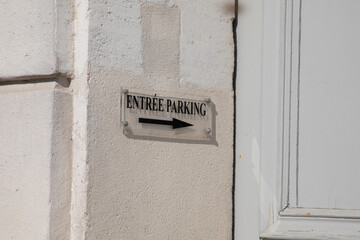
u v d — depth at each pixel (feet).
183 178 8.40
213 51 8.89
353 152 8.45
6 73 8.02
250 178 8.89
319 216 8.41
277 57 8.76
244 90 9.06
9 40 8.04
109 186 7.69
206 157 8.68
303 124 8.58
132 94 7.95
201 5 8.82
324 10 8.64
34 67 7.79
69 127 7.75
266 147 8.73
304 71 8.63
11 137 7.98
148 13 8.21
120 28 7.91
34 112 7.76
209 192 8.68
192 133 8.53
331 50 8.59
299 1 8.71
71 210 7.71
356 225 8.34
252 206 8.84
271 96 8.77
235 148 9.07
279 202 8.57
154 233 8.07
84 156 7.54
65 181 7.68
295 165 8.55
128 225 7.84
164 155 8.21
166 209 8.21
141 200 7.97
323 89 8.57
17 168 7.89
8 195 7.97
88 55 7.61
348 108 8.51
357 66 8.54
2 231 8.00
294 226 8.46
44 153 7.62
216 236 8.73
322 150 8.51
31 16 7.86
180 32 8.52
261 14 9.00
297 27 8.70
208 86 8.79
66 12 7.79
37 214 7.65
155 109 8.16
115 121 7.79
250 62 9.04
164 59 8.32
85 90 7.59
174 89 8.38
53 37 7.68
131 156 7.90
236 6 9.25
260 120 8.82
